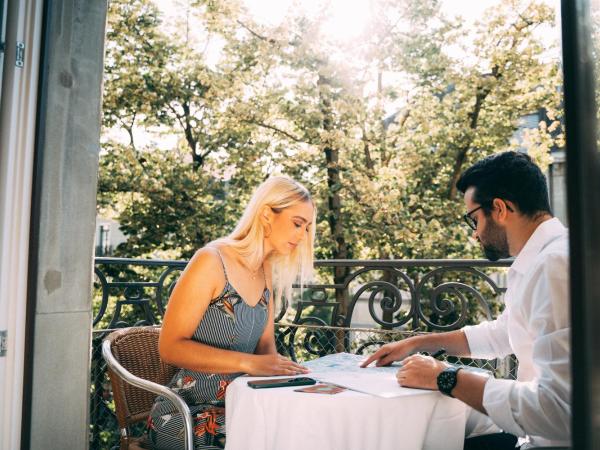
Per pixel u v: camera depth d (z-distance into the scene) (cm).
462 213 1134
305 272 233
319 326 349
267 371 187
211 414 194
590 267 107
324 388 165
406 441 159
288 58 1123
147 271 1234
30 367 209
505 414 155
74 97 229
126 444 218
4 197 206
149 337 240
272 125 1223
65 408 222
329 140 1131
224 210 1211
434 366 168
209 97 1162
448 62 1125
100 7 242
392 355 206
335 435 155
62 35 224
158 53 1174
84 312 232
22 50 212
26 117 212
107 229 1697
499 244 190
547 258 159
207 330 206
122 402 223
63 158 224
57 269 220
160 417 203
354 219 1171
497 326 215
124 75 1162
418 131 1205
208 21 1155
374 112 1159
